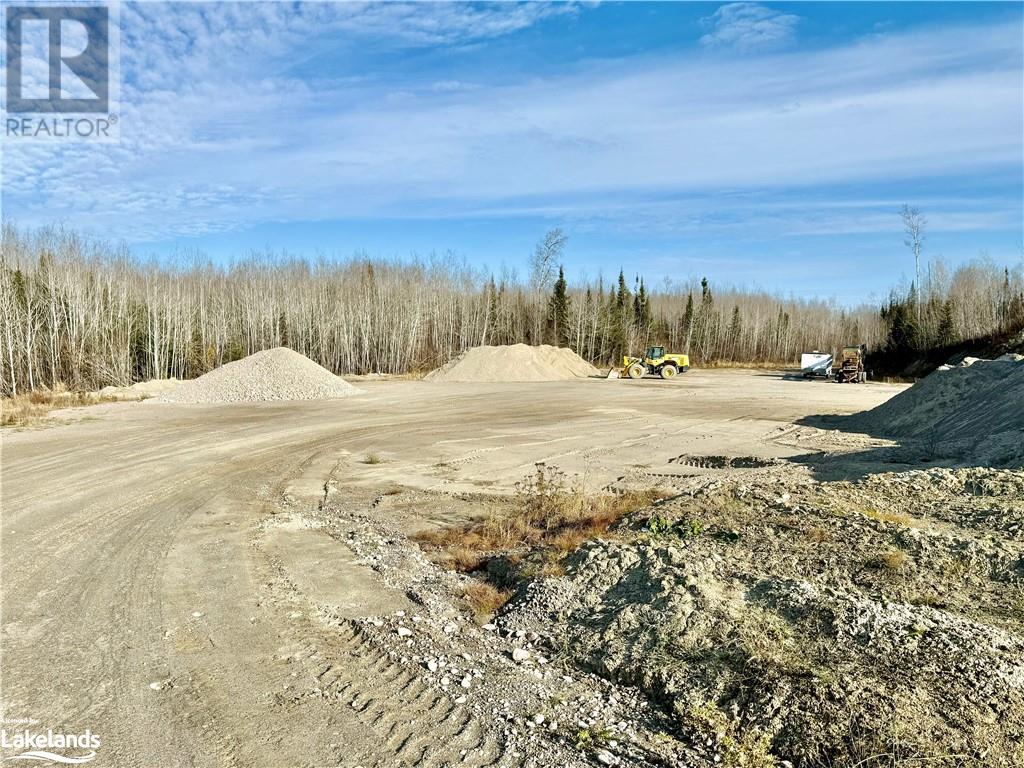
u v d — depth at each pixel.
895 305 62.44
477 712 4.52
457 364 42.00
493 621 6.22
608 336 66.81
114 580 6.98
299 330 53.28
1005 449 11.89
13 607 6.23
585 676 5.15
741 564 6.61
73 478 12.48
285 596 6.61
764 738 4.04
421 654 5.37
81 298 39.47
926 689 4.21
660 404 26.70
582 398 28.80
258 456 15.16
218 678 4.92
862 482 9.89
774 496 8.95
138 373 43.91
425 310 58.31
